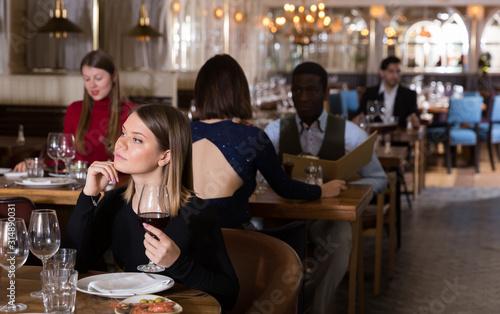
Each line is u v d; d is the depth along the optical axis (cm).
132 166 174
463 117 870
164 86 730
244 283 185
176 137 174
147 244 156
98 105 364
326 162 305
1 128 689
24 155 523
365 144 308
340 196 294
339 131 346
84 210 185
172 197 175
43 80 683
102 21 903
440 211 637
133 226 183
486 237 530
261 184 322
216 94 256
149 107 175
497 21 1619
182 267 159
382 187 358
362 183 346
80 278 176
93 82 357
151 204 160
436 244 505
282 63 1677
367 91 661
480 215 619
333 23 1650
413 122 638
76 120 371
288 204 277
